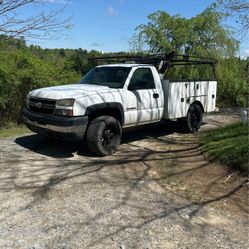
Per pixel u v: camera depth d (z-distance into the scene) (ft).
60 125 23.36
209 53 52.08
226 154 23.95
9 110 36.35
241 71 55.52
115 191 18.90
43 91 25.35
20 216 15.72
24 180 20.08
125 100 26.35
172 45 52.31
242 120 33.12
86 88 25.77
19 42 29.22
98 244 13.66
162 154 26.14
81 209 16.57
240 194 18.94
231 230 15.23
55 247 13.37
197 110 33.91
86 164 23.31
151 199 18.06
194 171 22.36
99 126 24.34
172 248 13.62
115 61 34.14
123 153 26.25
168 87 29.91
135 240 14.03
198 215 16.46
